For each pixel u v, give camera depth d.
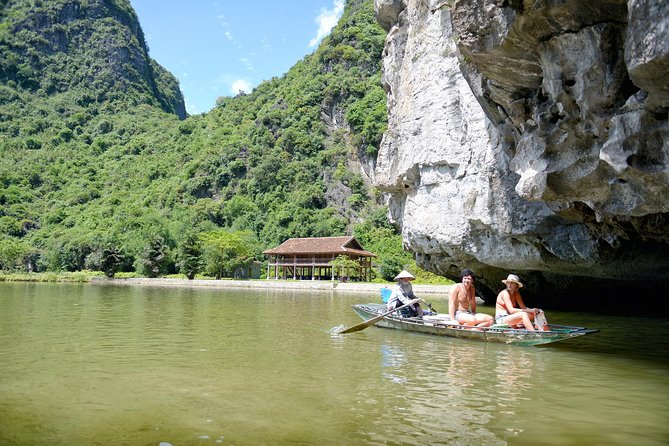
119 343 10.63
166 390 6.83
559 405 6.34
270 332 12.58
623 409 6.20
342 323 14.67
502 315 11.63
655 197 8.34
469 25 9.23
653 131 7.52
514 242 15.32
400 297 13.44
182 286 46.34
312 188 89.38
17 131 125.12
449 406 6.22
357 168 92.94
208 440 4.99
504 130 12.60
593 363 9.02
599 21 7.69
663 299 19.95
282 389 6.93
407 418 5.74
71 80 148.62
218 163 100.31
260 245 75.81
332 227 81.44
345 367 8.41
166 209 93.31
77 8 162.75
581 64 8.18
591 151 8.99
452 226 17.20
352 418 5.71
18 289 33.31
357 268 55.28
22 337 11.33
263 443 4.93
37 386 6.99
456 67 16.94
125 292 32.19
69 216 90.50
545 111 9.59
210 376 7.67
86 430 5.25
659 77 6.54
